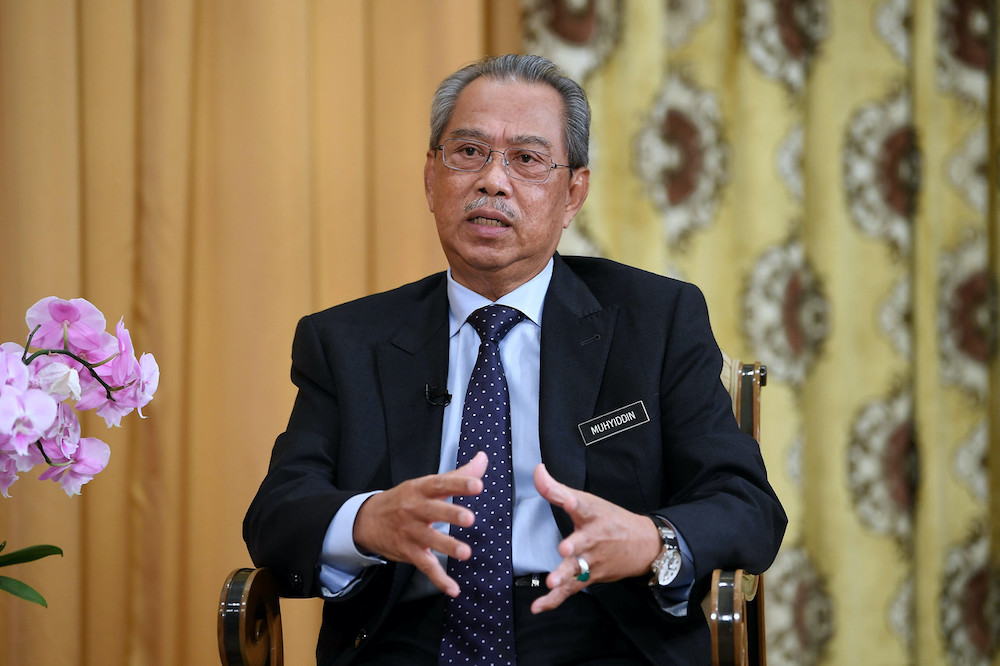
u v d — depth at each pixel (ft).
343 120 22.93
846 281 24.13
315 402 14.67
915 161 24.13
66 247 21.33
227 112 22.02
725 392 14.60
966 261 24.54
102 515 21.49
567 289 15.05
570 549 11.21
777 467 23.49
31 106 21.13
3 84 21.18
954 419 24.45
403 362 14.67
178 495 21.85
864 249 24.18
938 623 23.82
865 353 24.13
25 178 21.07
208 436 21.97
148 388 11.92
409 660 12.98
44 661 20.59
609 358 14.33
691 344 14.24
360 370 14.65
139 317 21.95
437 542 11.33
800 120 23.94
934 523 23.77
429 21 22.98
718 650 11.30
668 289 14.80
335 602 13.19
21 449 10.30
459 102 14.97
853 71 24.22
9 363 10.54
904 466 24.09
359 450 14.08
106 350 11.75
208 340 22.06
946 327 24.49
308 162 22.22
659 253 23.52
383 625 13.52
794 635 23.40
